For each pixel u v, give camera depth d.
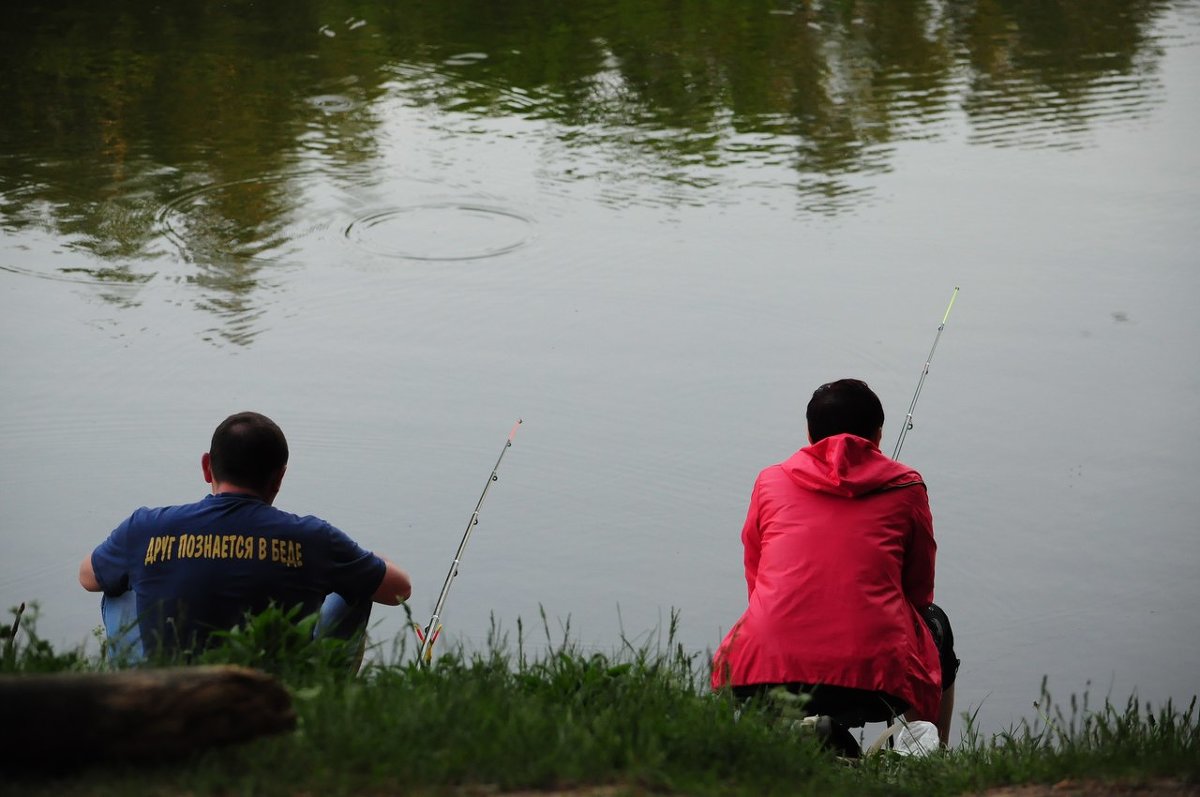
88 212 36.84
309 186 39.22
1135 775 10.98
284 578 11.63
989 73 51.91
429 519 21.98
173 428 24.86
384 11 60.16
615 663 12.13
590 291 31.80
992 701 17.72
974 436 24.97
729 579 20.41
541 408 25.81
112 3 60.62
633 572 20.58
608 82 50.50
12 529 21.31
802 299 31.28
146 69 51.03
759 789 9.87
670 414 25.58
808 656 12.80
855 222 36.34
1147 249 34.22
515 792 8.95
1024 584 20.41
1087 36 57.28
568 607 19.62
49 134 43.56
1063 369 27.61
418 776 8.75
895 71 52.16
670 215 36.88
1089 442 24.62
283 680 10.12
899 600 13.12
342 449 24.20
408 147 42.84
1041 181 39.56
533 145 43.25
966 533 21.83
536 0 62.56
